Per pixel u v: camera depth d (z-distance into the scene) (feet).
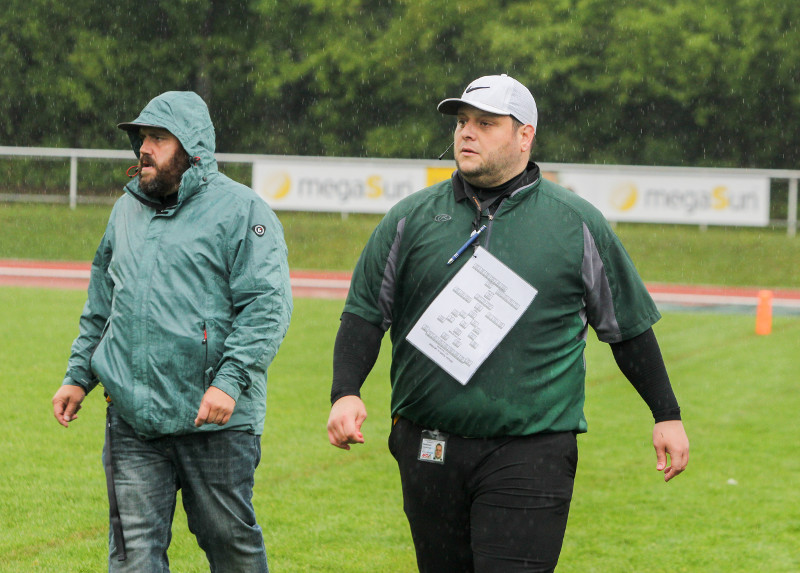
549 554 31.30
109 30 355.56
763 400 91.50
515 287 31.53
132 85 355.56
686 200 224.12
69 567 48.55
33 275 188.03
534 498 31.12
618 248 32.45
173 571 49.21
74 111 355.97
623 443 75.56
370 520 56.90
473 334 31.37
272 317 34.81
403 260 32.58
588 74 339.57
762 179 221.87
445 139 349.00
